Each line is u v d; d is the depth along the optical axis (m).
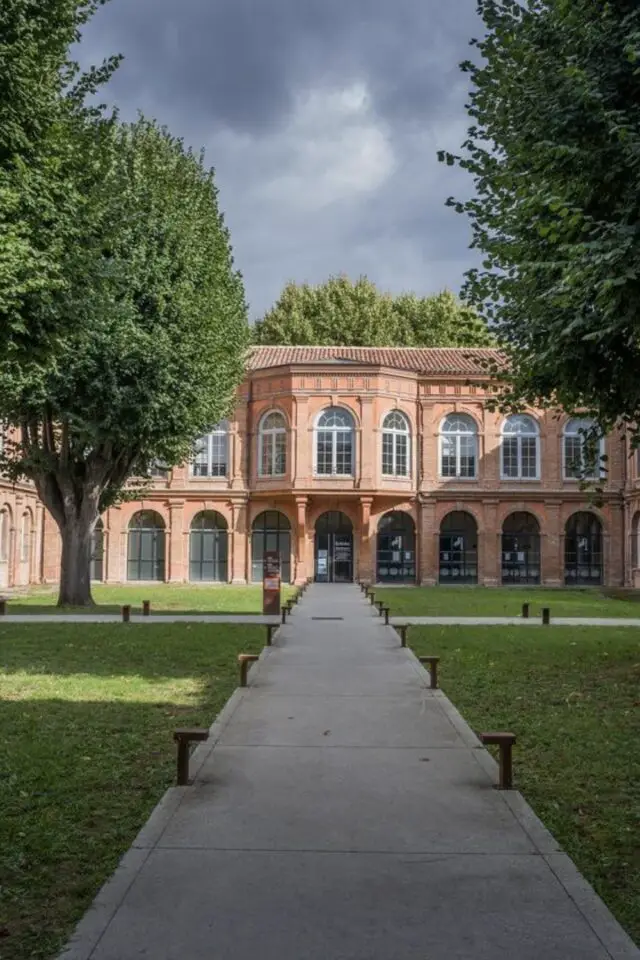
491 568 42.72
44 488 27.16
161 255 23.84
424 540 42.72
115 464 27.44
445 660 14.55
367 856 5.48
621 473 42.91
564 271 9.92
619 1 10.98
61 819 6.32
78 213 15.81
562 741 8.81
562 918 4.59
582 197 10.88
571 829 6.15
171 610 25.45
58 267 13.47
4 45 12.96
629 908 4.82
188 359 24.16
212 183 29.50
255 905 4.73
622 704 10.84
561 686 12.13
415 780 7.23
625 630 19.69
